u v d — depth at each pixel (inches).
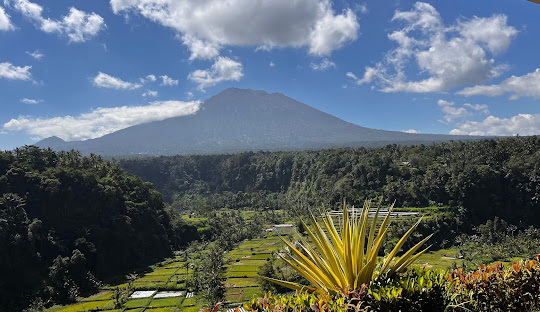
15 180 2117.4
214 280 1541.6
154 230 2691.9
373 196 2910.9
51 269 1866.4
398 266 170.2
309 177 4537.4
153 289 1817.2
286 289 1391.5
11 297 1684.3
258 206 4493.1
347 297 135.7
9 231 1796.3
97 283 1920.5
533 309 177.3
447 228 2429.9
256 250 2477.9
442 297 147.6
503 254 1927.9
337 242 171.6
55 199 2151.8
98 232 2234.3
